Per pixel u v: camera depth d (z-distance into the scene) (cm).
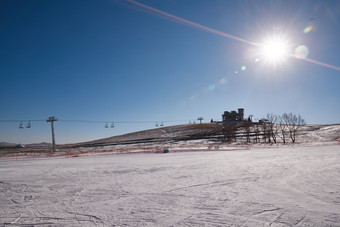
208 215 444
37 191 745
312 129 6319
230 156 1825
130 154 2853
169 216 448
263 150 2473
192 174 973
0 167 1686
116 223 421
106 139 10169
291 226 371
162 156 2188
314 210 448
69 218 463
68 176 1057
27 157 3145
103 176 1017
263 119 6606
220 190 654
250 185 703
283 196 561
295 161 1277
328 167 1006
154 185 768
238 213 448
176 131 8750
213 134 6544
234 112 9994
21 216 488
